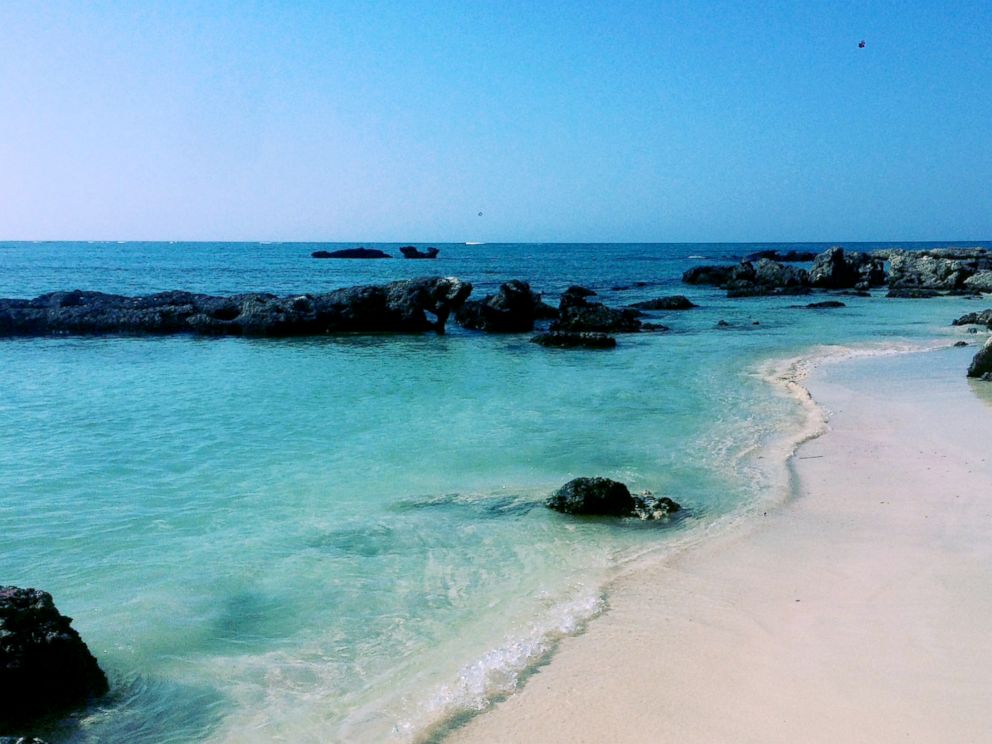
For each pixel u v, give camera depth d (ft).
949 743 18.20
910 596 26.53
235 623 25.54
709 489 39.78
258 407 61.16
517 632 24.73
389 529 34.30
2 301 117.08
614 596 27.32
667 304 157.58
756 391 67.21
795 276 211.20
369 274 286.25
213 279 242.99
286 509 37.01
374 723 19.94
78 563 30.27
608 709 20.13
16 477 41.83
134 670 22.63
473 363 86.63
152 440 50.26
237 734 19.69
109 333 111.14
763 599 26.71
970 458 44.34
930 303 169.68
